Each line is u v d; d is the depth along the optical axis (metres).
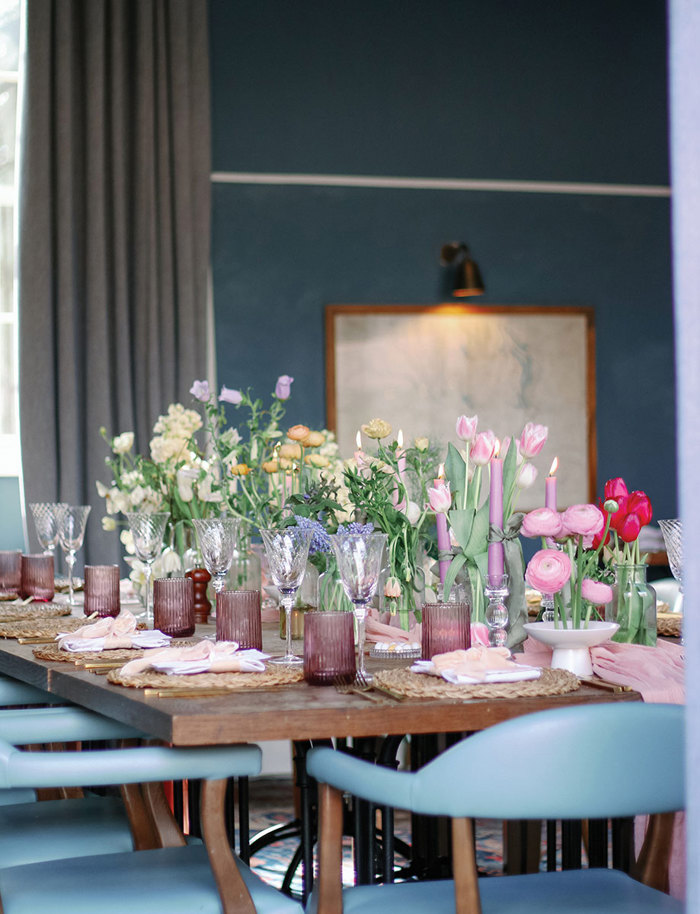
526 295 5.71
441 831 2.84
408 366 5.54
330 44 5.57
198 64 5.30
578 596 1.90
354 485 2.22
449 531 2.16
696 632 0.80
